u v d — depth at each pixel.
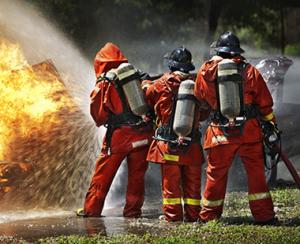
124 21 33.22
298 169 25.06
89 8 31.20
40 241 12.60
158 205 17.91
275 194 18.22
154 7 35.41
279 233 12.89
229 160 14.00
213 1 37.75
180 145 14.56
